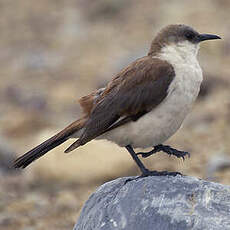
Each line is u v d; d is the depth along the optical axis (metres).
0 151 16.28
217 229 8.43
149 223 8.70
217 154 15.68
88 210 9.65
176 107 9.68
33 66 24.12
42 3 30.23
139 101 9.71
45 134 16.47
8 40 26.95
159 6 27.39
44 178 15.18
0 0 30.92
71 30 27.06
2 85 22.78
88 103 10.16
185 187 9.04
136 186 9.24
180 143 16.64
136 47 23.86
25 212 14.04
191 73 9.84
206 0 26.94
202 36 10.43
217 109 18.39
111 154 14.98
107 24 27.08
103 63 23.30
